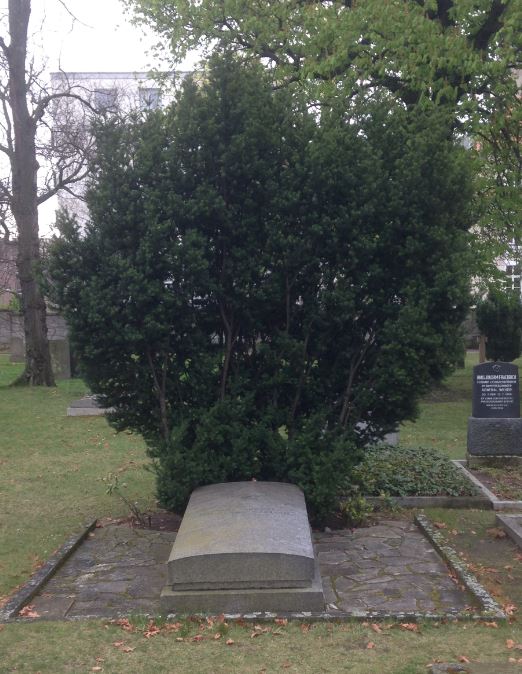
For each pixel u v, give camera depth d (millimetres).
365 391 7273
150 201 6977
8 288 27703
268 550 5707
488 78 14344
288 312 7305
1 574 6809
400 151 7352
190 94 7320
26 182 19828
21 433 13703
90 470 10953
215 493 6852
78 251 7148
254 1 16188
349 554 6934
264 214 7180
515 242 17328
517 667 4746
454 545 7441
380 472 9195
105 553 7125
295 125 7367
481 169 14633
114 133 7219
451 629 5391
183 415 7332
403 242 7152
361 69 14562
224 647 5148
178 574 5707
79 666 4930
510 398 10516
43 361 20328
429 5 14336
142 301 6906
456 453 11742
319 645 5156
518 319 21906
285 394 7543
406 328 6906
